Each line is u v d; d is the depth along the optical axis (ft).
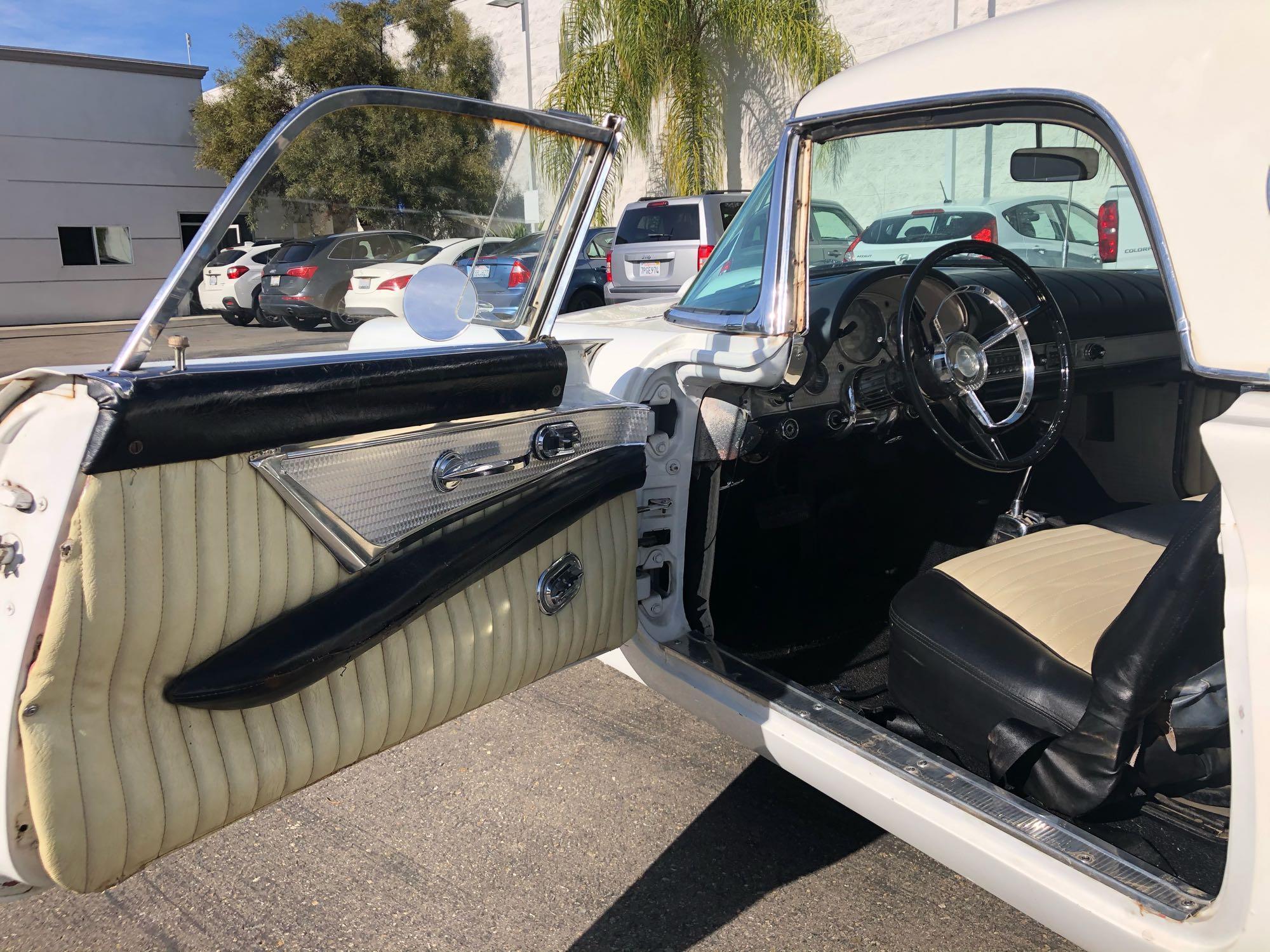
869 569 9.50
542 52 51.49
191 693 3.96
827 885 6.79
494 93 54.80
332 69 48.29
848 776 5.46
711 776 8.14
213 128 37.06
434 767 8.39
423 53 53.06
